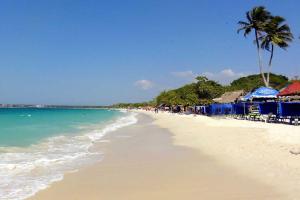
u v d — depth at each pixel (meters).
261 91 43.31
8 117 65.88
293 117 34.06
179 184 10.88
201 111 76.00
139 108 195.50
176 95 118.25
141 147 20.44
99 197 9.72
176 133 29.86
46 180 11.70
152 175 12.30
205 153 16.92
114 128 38.31
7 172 12.82
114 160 15.72
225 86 104.25
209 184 10.67
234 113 56.00
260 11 57.53
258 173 11.70
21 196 9.76
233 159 14.58
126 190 10.39
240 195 9.35
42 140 23.73
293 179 10.54
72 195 9.93
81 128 37.31
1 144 21.03
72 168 13.81
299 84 35.41
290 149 15.84
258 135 22.77
